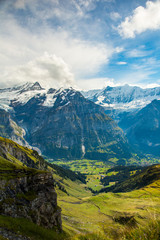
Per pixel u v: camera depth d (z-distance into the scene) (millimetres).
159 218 14953
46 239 45844
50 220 60688
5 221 41844
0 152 142125
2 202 48906
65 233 64375
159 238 13555
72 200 187250
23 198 56188
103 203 155375
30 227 46250
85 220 110938
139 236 14391
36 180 65688
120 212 119312
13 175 60406
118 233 16984
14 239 36031
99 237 24703
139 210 110500
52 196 67625
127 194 171250
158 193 158750
